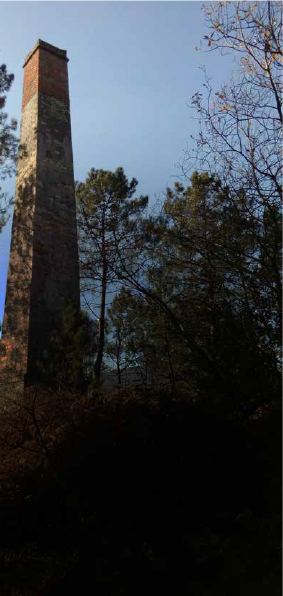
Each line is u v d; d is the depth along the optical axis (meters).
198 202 4.83
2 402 9.53
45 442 5.49
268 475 4.15
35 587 3.46
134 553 3.59
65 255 12.14
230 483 4.17
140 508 4.12
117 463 4.41
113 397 5.88
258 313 4.38
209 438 4.44
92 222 8.86
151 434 4.57
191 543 3.54
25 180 12.95
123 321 7.61
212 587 2.95
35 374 10.58
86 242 6.60
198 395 5.05
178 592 3.02
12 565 3.83
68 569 3.57
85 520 4.10
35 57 14.42
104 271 5.55
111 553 3.67
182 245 4.93
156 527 3.90
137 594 3.12
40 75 14.04
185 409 4.70
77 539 3.96
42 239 11.95
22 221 12.37
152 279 5.58
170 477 4.28
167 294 5.44
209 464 4.32
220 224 4.64
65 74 14.84
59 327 11.30
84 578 3.44
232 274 4.64
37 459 5.21
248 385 4.49
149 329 6.03
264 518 3.63
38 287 11.44
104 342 10.30
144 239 5.35
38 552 3.97
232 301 4.64
